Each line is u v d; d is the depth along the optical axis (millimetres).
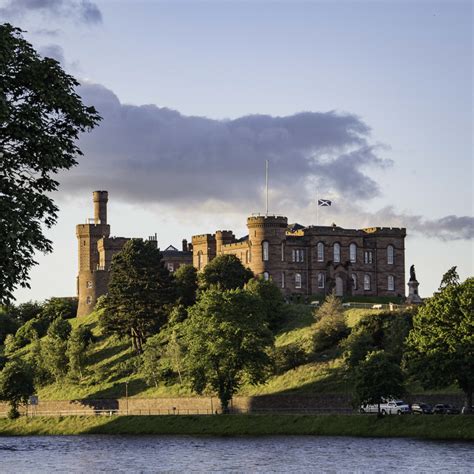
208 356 144375
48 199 61312
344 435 126812
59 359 193125
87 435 150000
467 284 126250
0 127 59281
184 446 123812
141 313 195750
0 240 57469
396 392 126438
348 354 152625
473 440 116125
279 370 162625
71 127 63094
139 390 175125
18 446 133875
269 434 133375
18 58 60688
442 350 120875
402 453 105875
